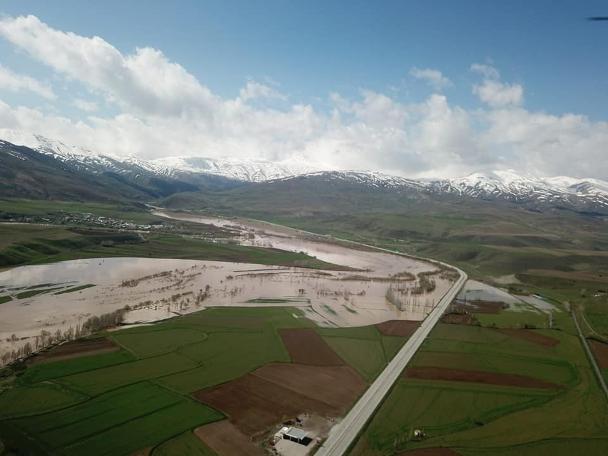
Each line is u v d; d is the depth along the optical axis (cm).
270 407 10525
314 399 11044
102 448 8562
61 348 13338
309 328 16675
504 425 10256
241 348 14250
